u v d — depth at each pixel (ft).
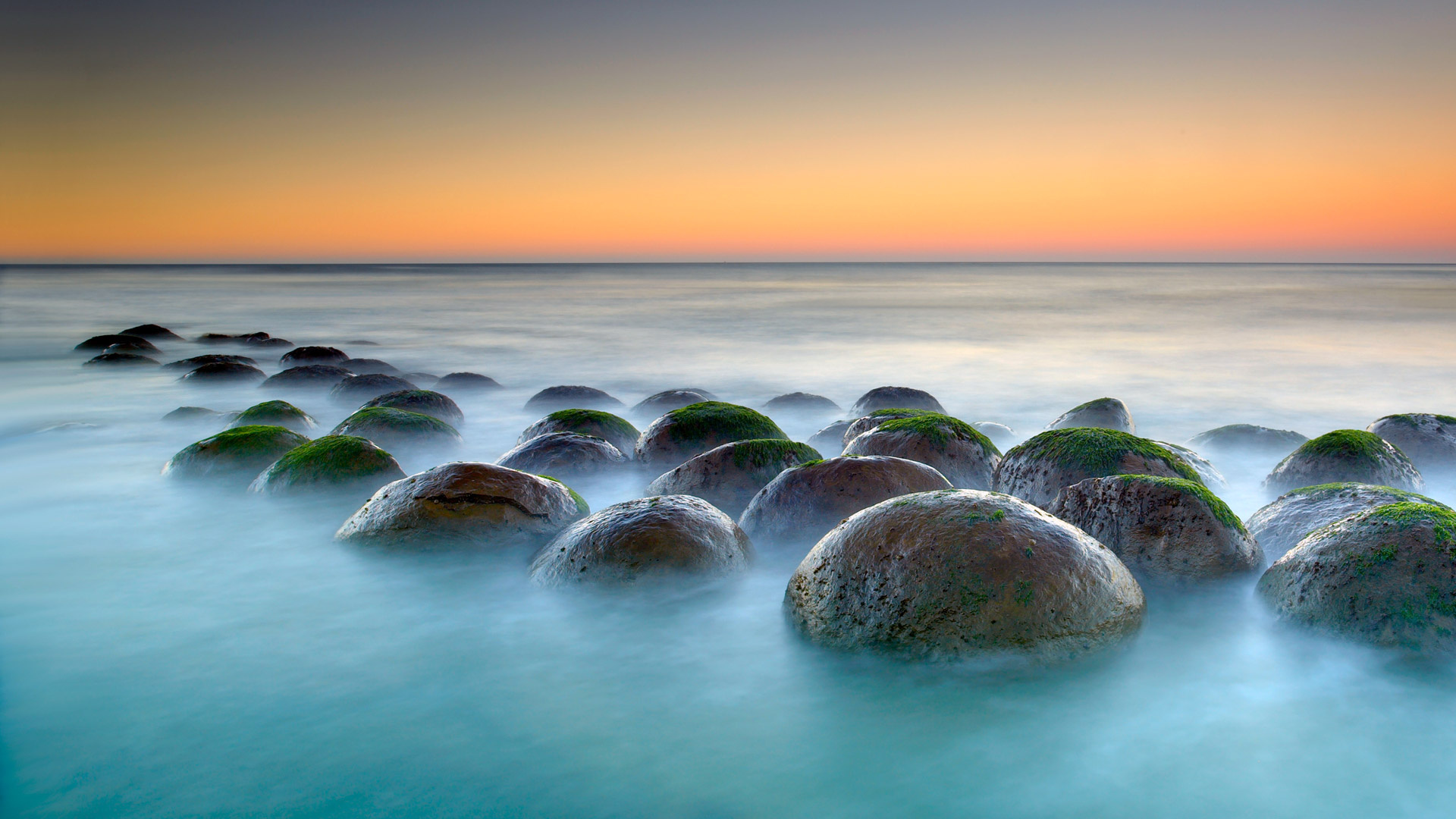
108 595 22.89
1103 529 21.63
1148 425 52.16
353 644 19.95
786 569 23.07
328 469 29.35
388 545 23.41
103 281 264.52
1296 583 18.56
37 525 28.48
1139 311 134.92
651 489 29.09
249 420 41.14
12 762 15.65
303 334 105.29
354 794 14.78
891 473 23.93
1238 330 103.50
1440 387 63.36
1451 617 16.74
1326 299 163.22
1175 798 14.52
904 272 532.73
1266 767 15.24
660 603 20.43
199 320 123.13
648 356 83.41
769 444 28.35
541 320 122.11
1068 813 14.20
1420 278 301.84
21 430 48.42
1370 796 14.52
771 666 18.51
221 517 28.73
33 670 18.93
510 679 18.35
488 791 14.80
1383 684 16.87
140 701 17.66
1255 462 35.27
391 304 154.71
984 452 29.40
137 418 50.80
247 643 20.11
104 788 14.96
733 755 15.71
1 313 132.16
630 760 15.61
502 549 23.47
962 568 16.92
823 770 15.28
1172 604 20.20
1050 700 16.58
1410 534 17.71
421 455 37.22
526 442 32.68
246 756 15.81
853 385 67.36
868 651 17.26
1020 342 93.30
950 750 15.76
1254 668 17.97
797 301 167.02
